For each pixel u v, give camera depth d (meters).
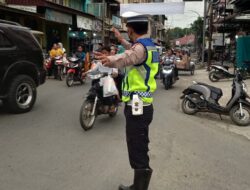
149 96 3.80
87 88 14.42
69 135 6.87
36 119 8.12
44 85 14.93
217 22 29.44
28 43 9.16
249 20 23.08
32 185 4.45
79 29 32.56
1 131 6.96
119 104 8.63
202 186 4.65
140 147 3.89
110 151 5.93
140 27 3.73
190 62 23.89
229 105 8.61
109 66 3.54
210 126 8.34
